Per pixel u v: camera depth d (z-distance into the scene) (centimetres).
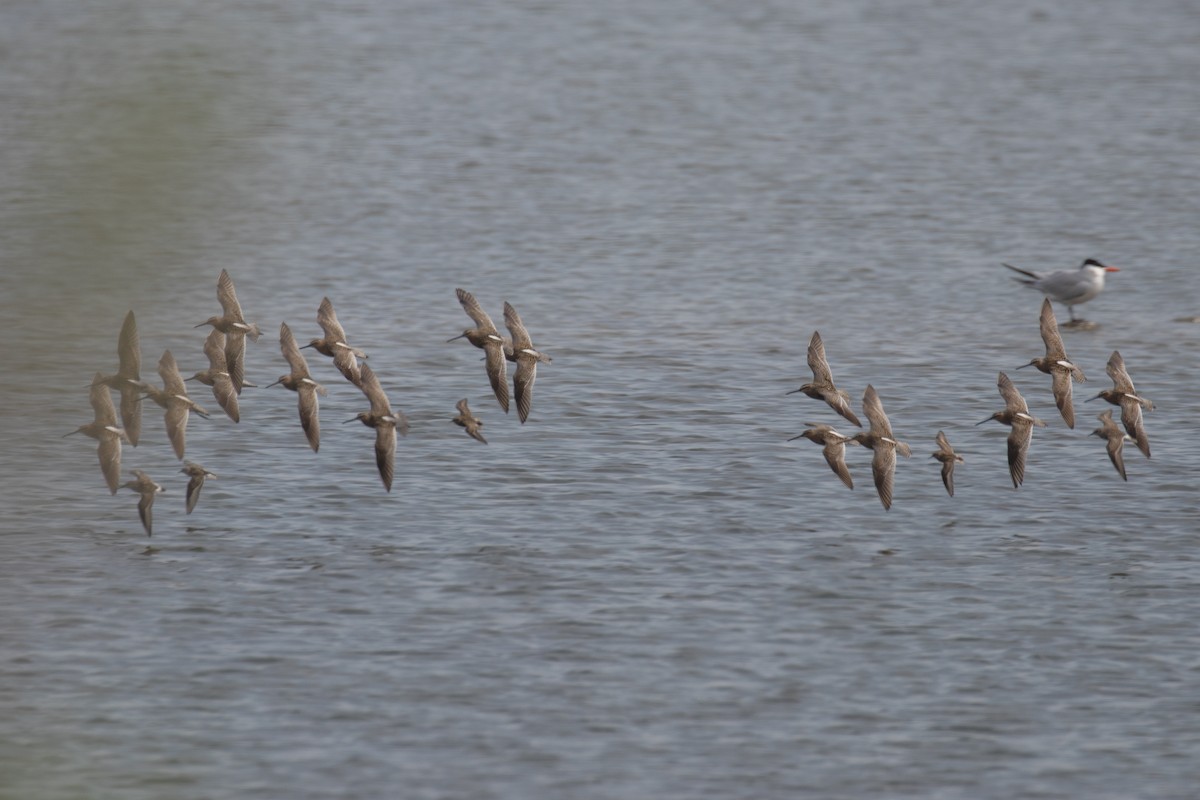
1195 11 12094
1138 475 3806
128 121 2819
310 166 7462
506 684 2820
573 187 7275
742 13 11944
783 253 6197
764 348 4903
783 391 4453
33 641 2945
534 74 9888
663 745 2641
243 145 7488
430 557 3312
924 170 7644
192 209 2805
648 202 7012
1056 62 10356
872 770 2578
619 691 2802
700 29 11362
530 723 2703
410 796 2502
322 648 2938
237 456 3866
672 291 5638
